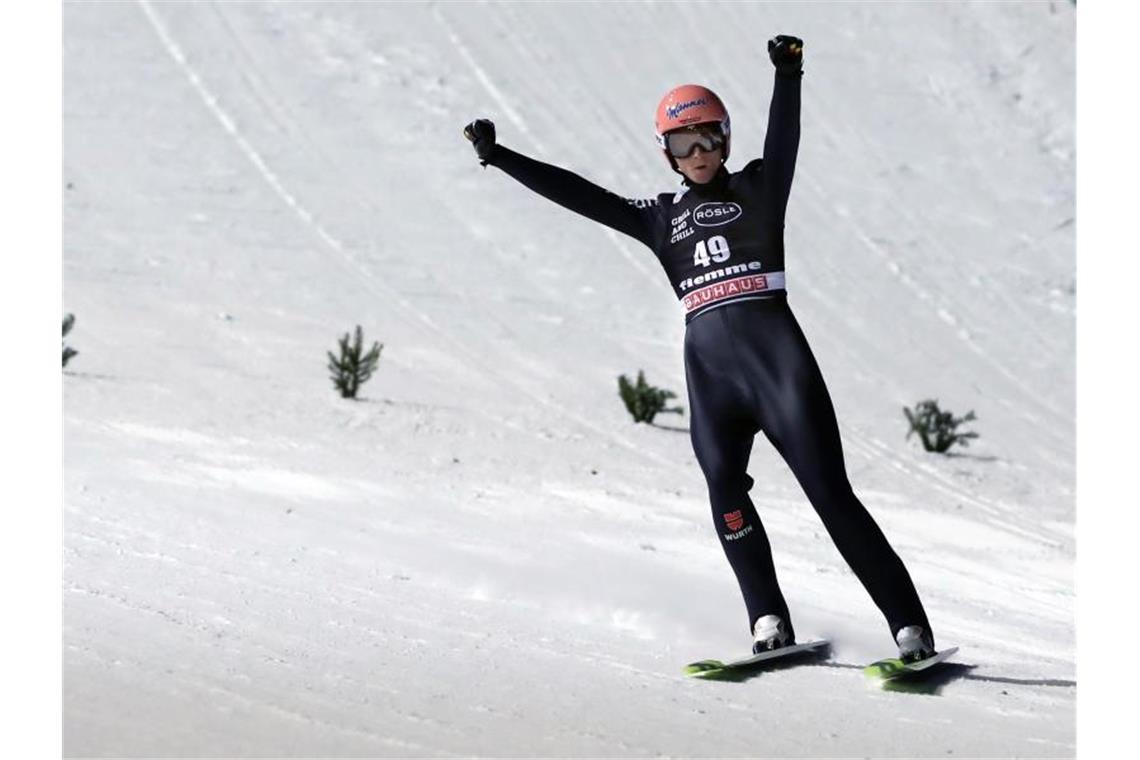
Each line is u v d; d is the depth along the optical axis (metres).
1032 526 44.59
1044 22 114.06
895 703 18.72
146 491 32.56
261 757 14.27
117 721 15.11
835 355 69.62
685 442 52.66
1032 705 18.91
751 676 19.98
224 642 19.09
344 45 100.62
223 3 104.44
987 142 97.56
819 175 91.12
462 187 85.56
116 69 94.69
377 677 18.00
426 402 54.28
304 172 85.19
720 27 107.44
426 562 27.56
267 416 48.22
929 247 84.25
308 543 28.42
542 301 72.81
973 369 70.25
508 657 19.94
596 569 28.66
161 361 55.31
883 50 107.50
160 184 81.56
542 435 50.78
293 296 69.00
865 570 20.30
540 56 101.12
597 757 15.12
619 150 90.62
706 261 20.77
